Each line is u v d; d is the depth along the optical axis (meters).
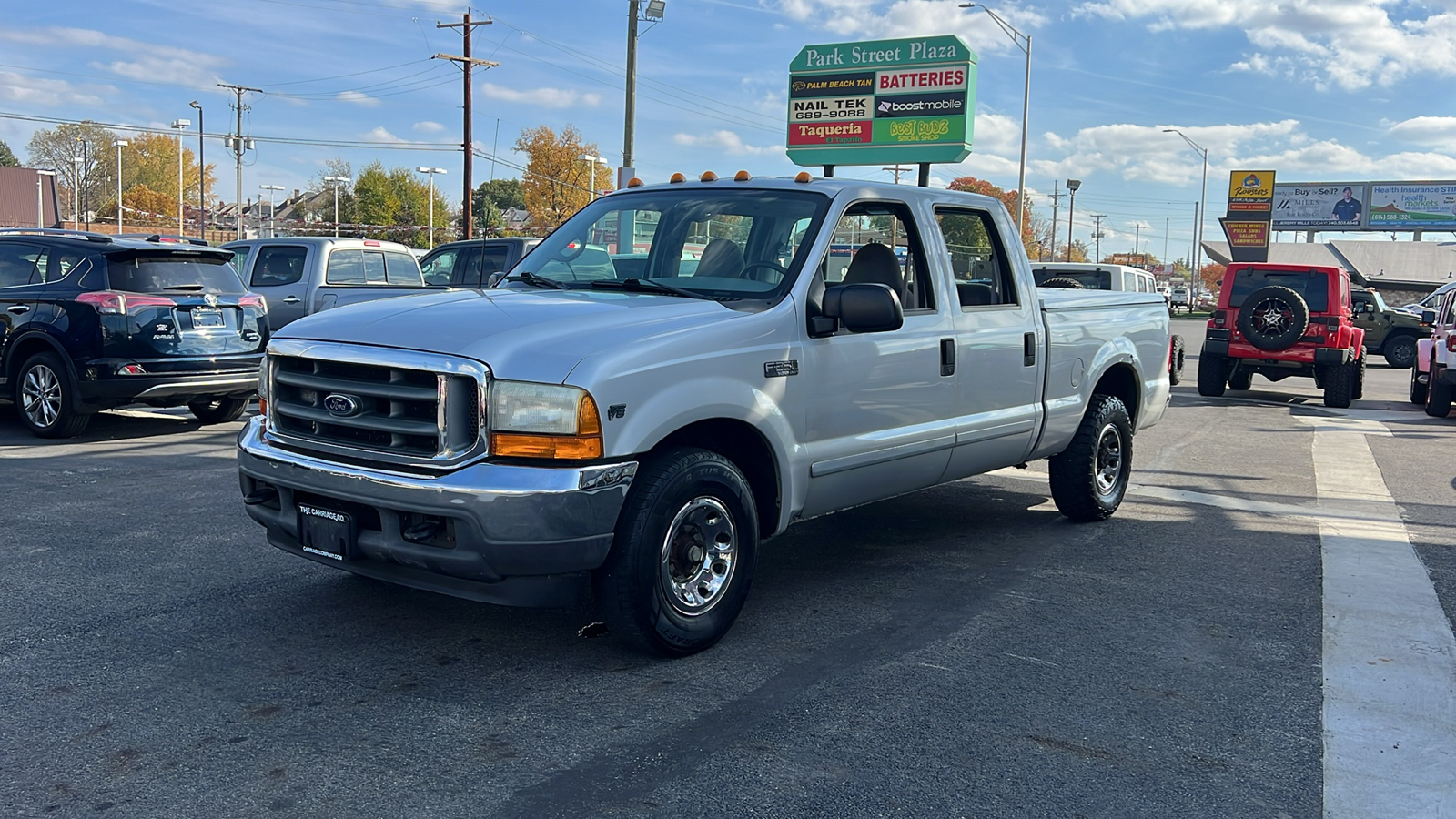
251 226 113.00
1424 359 15.74
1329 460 10.02
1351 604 5.29
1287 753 3.60
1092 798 3.26
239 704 3.84
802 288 4.75
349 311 4.55
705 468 4.26
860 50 28.97
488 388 3.88
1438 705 4.03
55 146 115.12
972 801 3.22
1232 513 7.43
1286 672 4.34
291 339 4.38
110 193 115.25
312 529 4.24
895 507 7.46
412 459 3.97
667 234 5.20
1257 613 5.12
